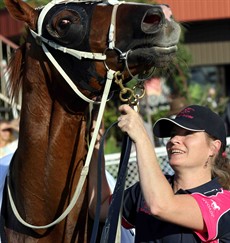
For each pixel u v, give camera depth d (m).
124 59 3.16
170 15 3.09
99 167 3.22
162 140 5.98
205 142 3.39
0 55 9.92
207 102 10.68
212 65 13.30
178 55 3.32
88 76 3.25
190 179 3.39
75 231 3.41
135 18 3.10
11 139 7.27
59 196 3.35
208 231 3.20
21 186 3.38
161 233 3.31
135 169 6.00
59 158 3.35
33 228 3.34
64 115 3.35
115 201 3.15
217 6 12.28
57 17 3.26
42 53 3.36
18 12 3.36
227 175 3.44
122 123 3.17
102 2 3.26
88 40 3.20
